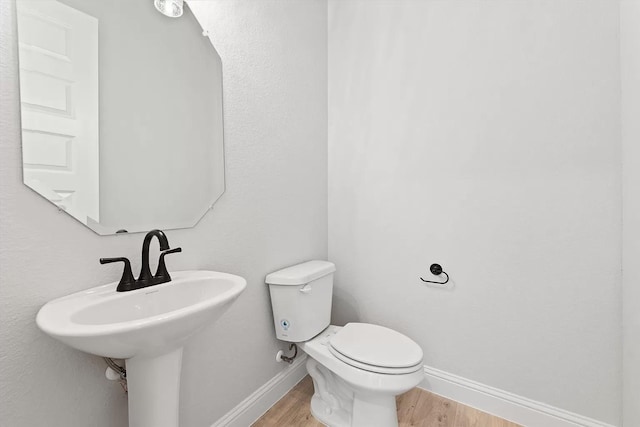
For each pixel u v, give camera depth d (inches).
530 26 52.8
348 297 76.1
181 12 42.4
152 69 41.1
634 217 42.1
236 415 52.7
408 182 66.5
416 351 49.6
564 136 50.6
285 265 64.1
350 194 75.1
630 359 43.9
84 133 34.3
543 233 52.8
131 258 38.5
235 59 51.8
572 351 51.0
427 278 64.6
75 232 33.3
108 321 31.0
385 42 68.8
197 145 46.3
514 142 54.8
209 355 48.1
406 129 66.4
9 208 28.4
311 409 59.2
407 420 56.8
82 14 34.3
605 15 46.8
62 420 32.0
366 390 46.5
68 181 32.8
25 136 29.5
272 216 60.4
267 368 60.2
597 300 48.8
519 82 54.0
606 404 48.6
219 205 49.5
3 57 28.2
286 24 63.7
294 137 66.4
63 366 32.1
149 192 40.5
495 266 57.2
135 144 39.1
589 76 48.3
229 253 51.3
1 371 28.0
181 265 43.8
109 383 35.9
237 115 52.4
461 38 59.4
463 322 60.9
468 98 59.0
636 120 41.2
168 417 33.9
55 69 32.0
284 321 57.9
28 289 29.6
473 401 59.9
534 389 54.4
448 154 61.4
